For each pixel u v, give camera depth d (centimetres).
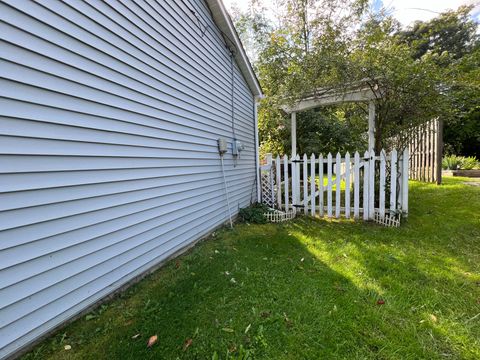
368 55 416
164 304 193
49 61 155
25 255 144
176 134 291
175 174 289
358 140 859
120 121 211
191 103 325
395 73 371
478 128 1084
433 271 234
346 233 356
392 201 384
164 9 269
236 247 318
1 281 134
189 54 321
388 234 339
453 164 866
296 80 486
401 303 188
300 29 984
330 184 439
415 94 379
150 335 161
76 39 172
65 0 164
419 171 739
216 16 390
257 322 172
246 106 548
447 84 379
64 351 148
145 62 239
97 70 188
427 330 160
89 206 184
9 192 137
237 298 201
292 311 183
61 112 163
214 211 390
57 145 161
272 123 884
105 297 198
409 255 270
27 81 143
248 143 556
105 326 170
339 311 181
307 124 971
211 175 382
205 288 216
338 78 428
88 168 183
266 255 289
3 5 132
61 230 164
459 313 175
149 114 245
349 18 941
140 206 235
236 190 479
